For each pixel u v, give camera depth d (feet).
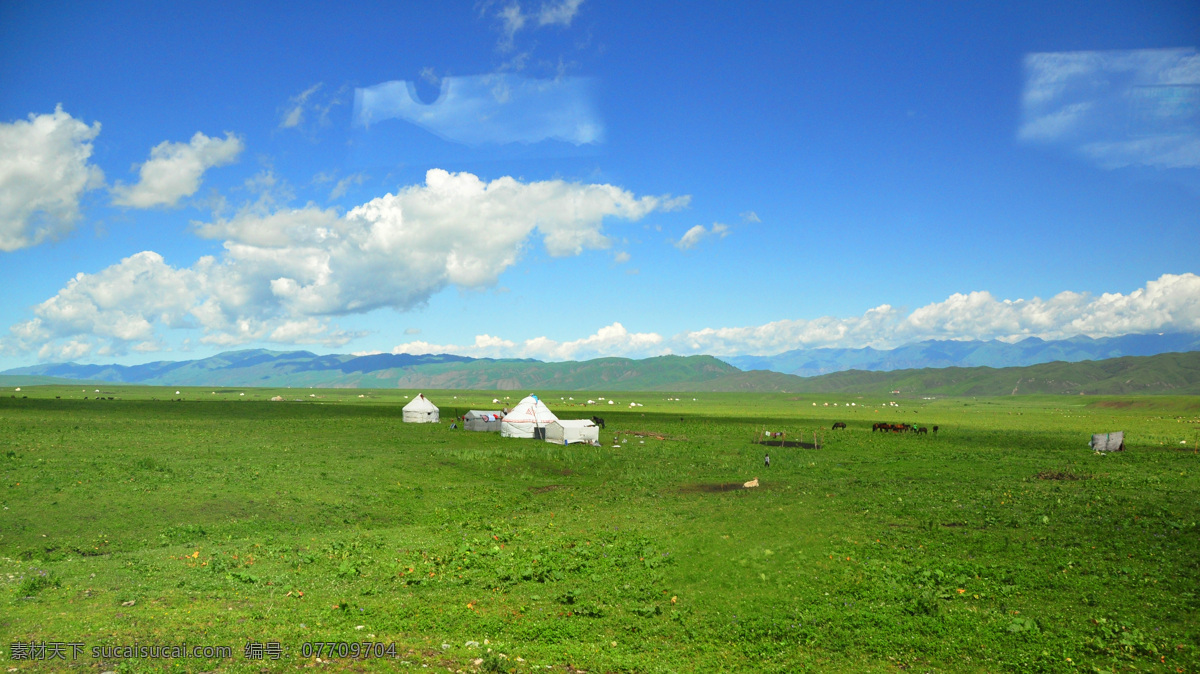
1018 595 68.85
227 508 123.34
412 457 198.18
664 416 463.83
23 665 47.14
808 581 75.00
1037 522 100.99
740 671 53.31
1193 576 70.59
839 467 192.85
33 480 129.70
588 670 52.60
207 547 99.14
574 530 110.42
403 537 110.01
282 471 160.56
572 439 267.18
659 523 112.37
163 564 86.99
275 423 302.86
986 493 134.21
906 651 57.00
